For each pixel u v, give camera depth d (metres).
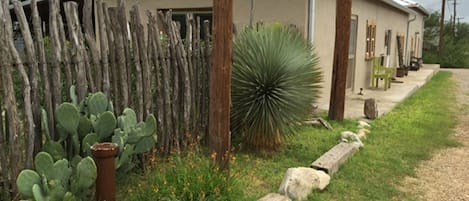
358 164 4.86
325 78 8.68
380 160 5.09
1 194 3.13
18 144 3.10
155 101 4.26
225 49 3.81
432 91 12.63
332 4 8.80
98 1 3.62
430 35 33.47
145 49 4.01
